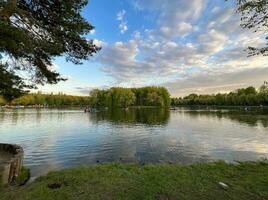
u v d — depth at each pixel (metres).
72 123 48.16
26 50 9.09
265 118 53.72
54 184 7.59
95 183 7.67
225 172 9.12
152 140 26.12
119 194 6.77
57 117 66.12
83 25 10.69
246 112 82.00
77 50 11.28
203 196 6.70
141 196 6.64
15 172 9.70
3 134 31.70
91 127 40.34
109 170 9.25
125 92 139.25
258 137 27.02
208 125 42.25
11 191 7.46
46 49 9.68
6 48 8.73
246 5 7.59
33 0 9.96
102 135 30.45
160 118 61.56
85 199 6.45
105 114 80.56
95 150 20.89
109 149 21.31
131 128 38.59
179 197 6.61
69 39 10.74
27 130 36.28
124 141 25.62
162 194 6.80
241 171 9.30
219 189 7.24
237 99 136.50
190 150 20.44
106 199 6.45
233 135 29.09
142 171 9.21
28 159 17.27
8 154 12.69
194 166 10.09
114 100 139.75
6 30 8.16
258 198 6.60
